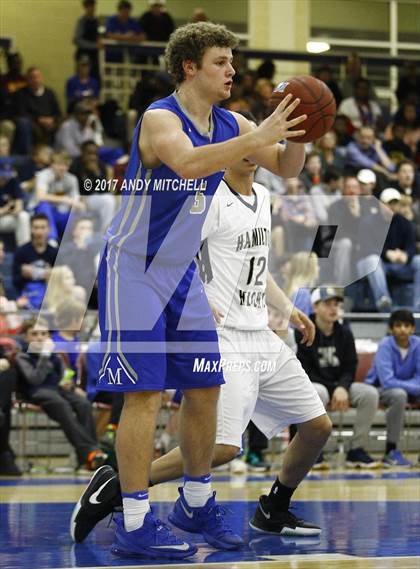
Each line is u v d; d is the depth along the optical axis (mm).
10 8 16812
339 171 16047
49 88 17141
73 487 8547
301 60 20031
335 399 10609
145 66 19266
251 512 6516
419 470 10602
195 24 4539
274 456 11188
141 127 4492
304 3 21391
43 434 11594
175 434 10211
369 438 11531
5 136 15336
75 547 4934
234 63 18469
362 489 8297
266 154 4961
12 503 7094
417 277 13375
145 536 4527
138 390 4492
